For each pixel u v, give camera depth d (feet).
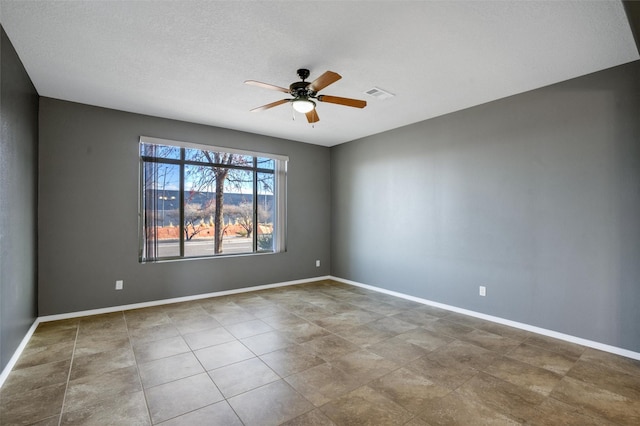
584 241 10.24
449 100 12.48
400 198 16.15
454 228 13.80
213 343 10.25
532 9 6.94
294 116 14.32
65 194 12.59
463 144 13.47
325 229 20.45
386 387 7.70
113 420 6.43
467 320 12.59
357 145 18.66
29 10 7.03
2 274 7.89
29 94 10.53
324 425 6.31
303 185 19.45
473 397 7.30
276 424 6.33
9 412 6.67
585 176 10.22
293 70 9.93
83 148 12.95
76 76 10.42
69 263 12.65
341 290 17.47
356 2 6.73
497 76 10.31
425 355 9.45
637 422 6.44
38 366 8.65
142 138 14.03
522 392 7.50
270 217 18.47
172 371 8.43
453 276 13.82
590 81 10.11
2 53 7.74
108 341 10.35
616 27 7.57
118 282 13.64
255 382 7.90
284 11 7.05
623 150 9.52
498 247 12.33
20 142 9.50
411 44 8.41
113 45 8.52
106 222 13.41
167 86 11.19
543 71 9.96
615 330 9.62
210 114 14.20
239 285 16.93
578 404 7.04
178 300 15.05
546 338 10.77
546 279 11.06
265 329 11.52
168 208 15.08
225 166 16.89
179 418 6.51
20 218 9.57
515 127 11.85
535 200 11.33
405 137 15.90
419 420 6.48
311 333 11.16
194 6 6.89
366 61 9.33
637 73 9.28
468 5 6.81
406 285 15.83
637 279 9.29
